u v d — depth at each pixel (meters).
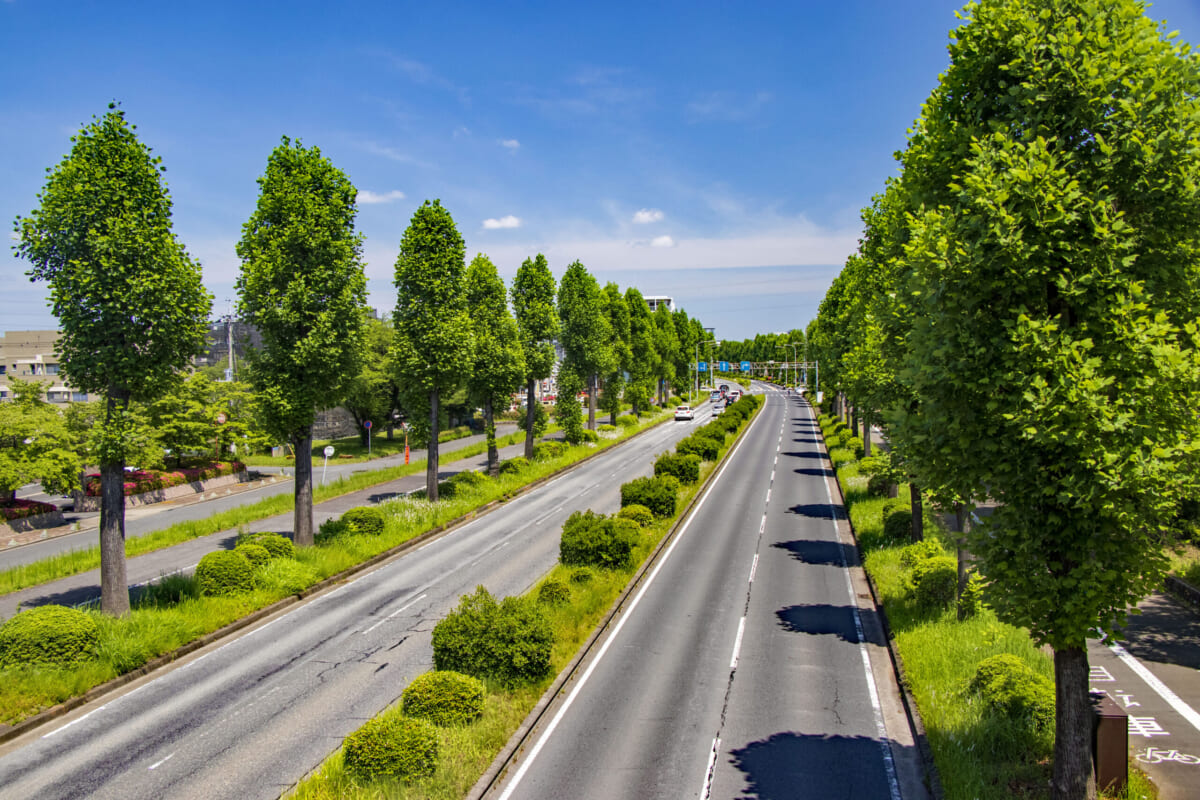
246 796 9.82
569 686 13.42
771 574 20.95
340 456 51.69
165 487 35.88
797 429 64.56
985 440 8.41
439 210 29.09
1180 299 8.52
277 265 21.28
